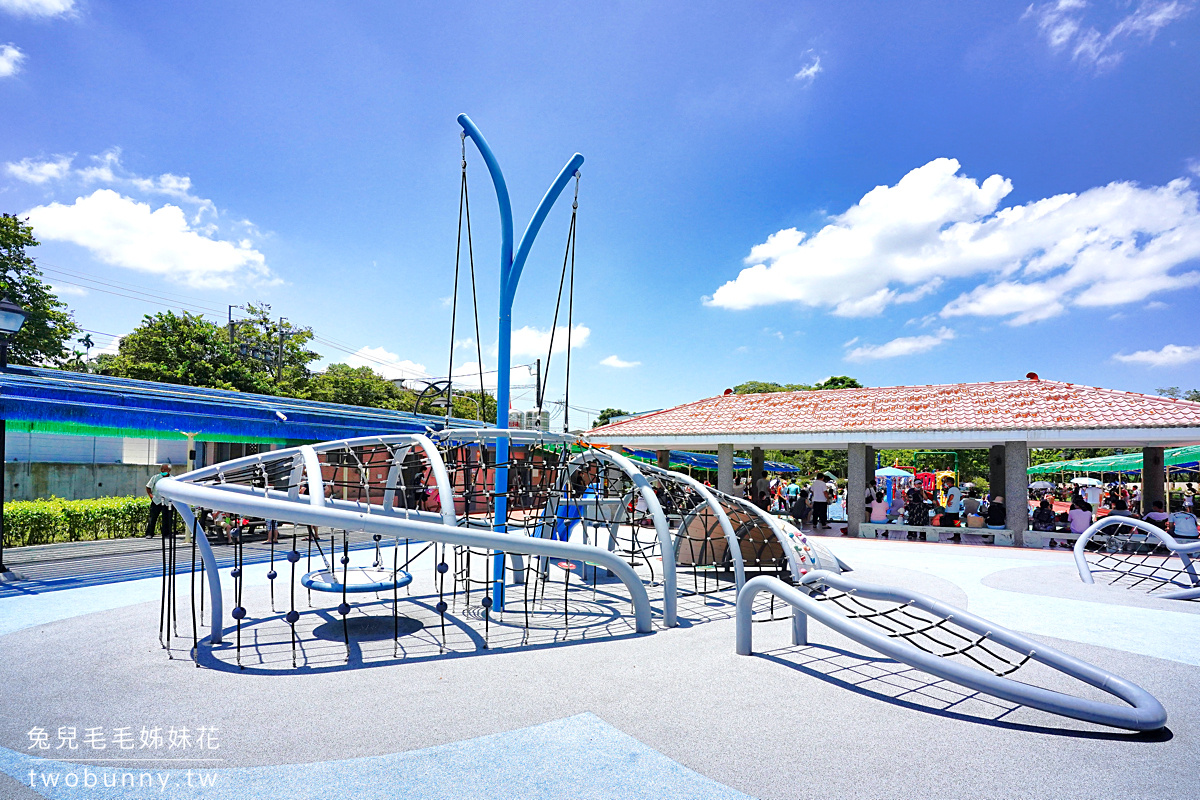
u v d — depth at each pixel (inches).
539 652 226.2
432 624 267.6
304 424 492.1
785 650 230.4
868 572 416.8
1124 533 548.4
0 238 857.5
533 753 146.2
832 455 1815.9
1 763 140.3
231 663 210.5
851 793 129.1
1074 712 158.7
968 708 174.6
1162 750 149.3
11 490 645.3
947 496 848.9
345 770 137.9
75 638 238.1
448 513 239.3
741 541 411.8
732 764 141.1
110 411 370.0
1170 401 565.6
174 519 233.3
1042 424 563.8
